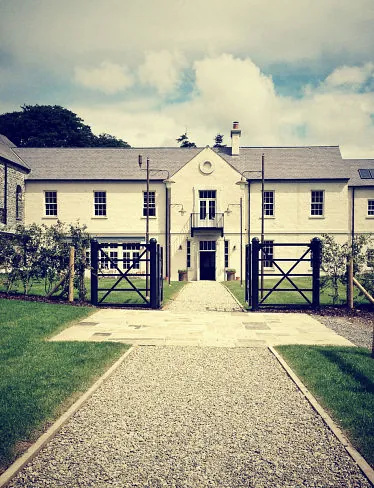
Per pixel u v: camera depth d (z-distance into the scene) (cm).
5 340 975
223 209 3081
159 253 1622
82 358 852
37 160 3253
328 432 546
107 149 3412
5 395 638
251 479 437
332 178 3098
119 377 766
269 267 3106
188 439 524
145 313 1434
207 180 3078
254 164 3266
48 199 3134
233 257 3088
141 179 3098
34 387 679
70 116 5141
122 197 3119
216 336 1098
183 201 3088
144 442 515
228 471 451
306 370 794
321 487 425
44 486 423
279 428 557
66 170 3172
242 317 1381
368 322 1309
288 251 3098
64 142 5056
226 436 532
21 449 487
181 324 1252
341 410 602
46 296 1574
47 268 1553
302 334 1130
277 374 788
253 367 832
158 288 1560
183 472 448
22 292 1655
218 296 2012
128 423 570
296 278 2867
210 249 3081
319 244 1516
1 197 2720
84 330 1149
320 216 3116
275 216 3112
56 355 870
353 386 702
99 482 430
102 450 495
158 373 791
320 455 487
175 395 678
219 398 666
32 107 5072
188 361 872
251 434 539
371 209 3216
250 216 3109
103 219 3114
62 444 509
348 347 975
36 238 1570
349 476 444
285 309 1529
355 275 1559
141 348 974
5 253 1557
